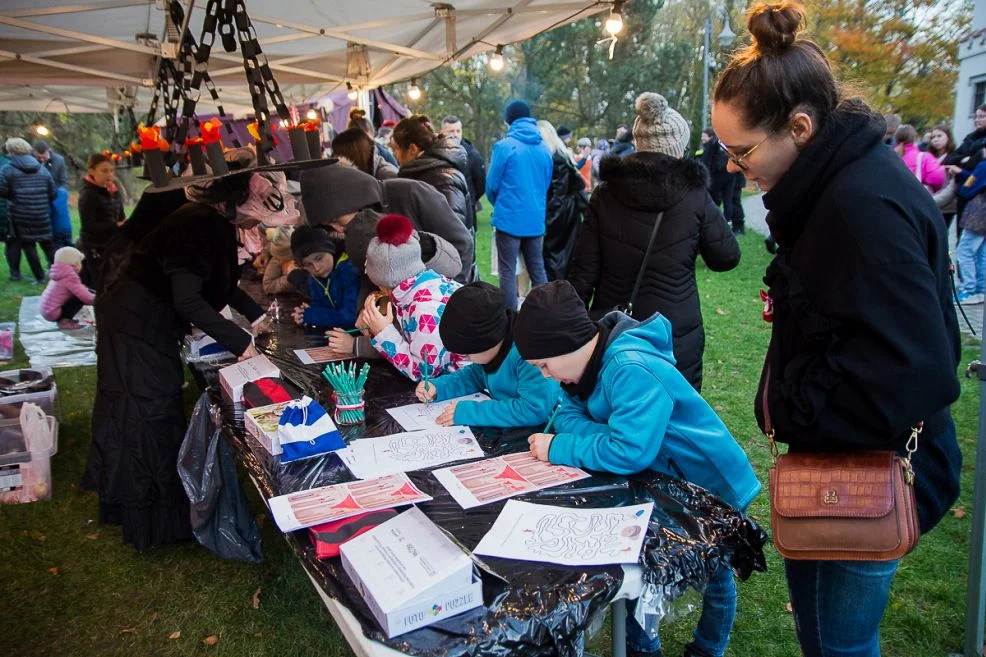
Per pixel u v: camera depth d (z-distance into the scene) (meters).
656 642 1.90
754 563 1.42
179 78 2.62
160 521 2.56
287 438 1.75
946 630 2.13
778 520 1.17
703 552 1.30
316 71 5.66
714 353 4.83
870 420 1.04
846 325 1.05
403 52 4.32
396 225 2.24
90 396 4.50
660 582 1.25
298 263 3.21
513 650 1.08
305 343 2.92
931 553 2.53
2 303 7.09
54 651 2.23
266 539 2.86
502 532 1.35
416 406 2.09
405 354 2.27
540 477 1.57
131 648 2.24
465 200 3.95
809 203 1.11
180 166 2.33
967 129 12.91
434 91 22.88
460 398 2.05
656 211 2.49
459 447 1.78
